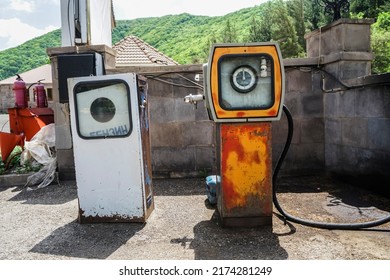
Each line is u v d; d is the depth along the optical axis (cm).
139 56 1009
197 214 377
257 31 4616
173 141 546
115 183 346
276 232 320
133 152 341
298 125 537
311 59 521
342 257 268
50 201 438
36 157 546
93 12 612
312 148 541
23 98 606
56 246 301
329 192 449
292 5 4078
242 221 332
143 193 347
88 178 347
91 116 339
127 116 337
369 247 285
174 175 550
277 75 312
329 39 510
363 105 439
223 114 315
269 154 325
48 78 2227
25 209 407
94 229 338
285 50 3400
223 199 329
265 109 315
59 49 510
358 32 483
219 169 339
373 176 428
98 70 487
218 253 281
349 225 323
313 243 295
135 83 331
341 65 481
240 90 314
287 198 429
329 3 541
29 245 304
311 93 534
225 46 309
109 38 734
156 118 542
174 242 304
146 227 340
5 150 573
